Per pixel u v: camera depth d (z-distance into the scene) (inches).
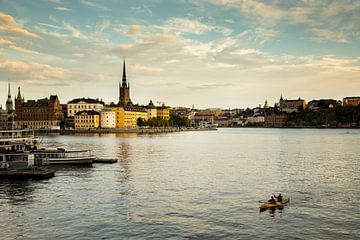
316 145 7716.5
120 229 1978.3
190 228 1996.8
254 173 3688.5
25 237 1873.8
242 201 2529.5
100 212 2263.8
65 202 2492.6
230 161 4719.5
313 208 2369.6
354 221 2118.6
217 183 3144.7
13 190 2856.8
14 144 4200.3
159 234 1911.9
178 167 4111.7
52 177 3422.7
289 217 2185.0
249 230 1975.9
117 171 3784.5
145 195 2689.5
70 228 1993.1
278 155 5526.6
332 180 3304.6
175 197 2632.9
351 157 5206.7
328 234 1926.7
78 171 3774.6
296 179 3348.9
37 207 2373.3
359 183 3159.5
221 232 1943.9
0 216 2187.5
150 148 6742.1
